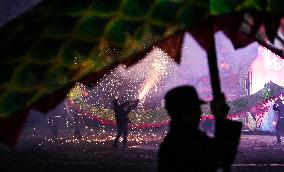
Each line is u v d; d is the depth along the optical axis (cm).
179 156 271
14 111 145
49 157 1379
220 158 267
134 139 2106
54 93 149
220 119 271
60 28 151
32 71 147
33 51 148
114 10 156
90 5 153
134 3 157
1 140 145
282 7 176
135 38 158
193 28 188
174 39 193
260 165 1174
